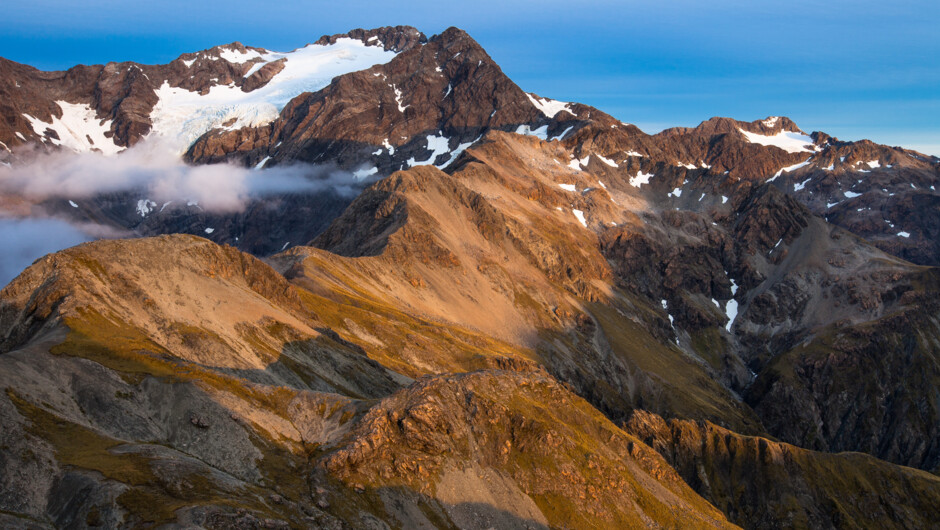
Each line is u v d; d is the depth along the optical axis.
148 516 78.31
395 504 103.31
